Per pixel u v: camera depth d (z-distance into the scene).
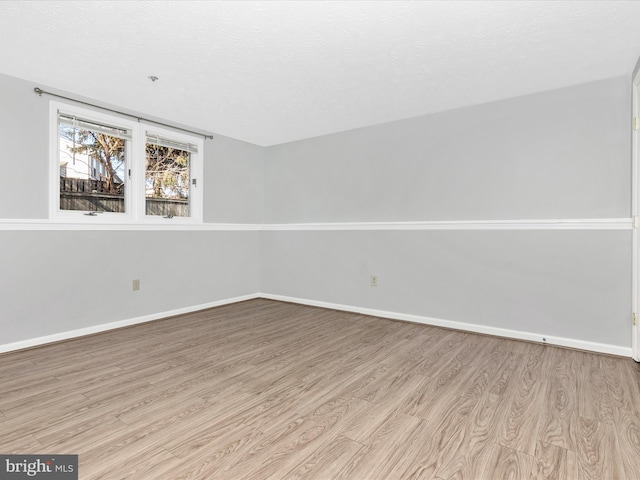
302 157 4.55
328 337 3.15
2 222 2.65
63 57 2.39
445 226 3.48
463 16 1.93
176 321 3.68
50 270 2.92
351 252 4.13
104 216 3.29
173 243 3.86
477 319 3.30
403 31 2.08
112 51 2.31
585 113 2.82
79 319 3.10
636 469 1.38
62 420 1.72
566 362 2.55
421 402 1.94
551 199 2.96
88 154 3.20
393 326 3.54
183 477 1.33
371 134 3.97
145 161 3.60
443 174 3.50
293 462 1.42
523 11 1.89
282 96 3.11
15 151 2.72
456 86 2.89
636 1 1.80
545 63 2.50
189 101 3.23
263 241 4.91
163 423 1.70
